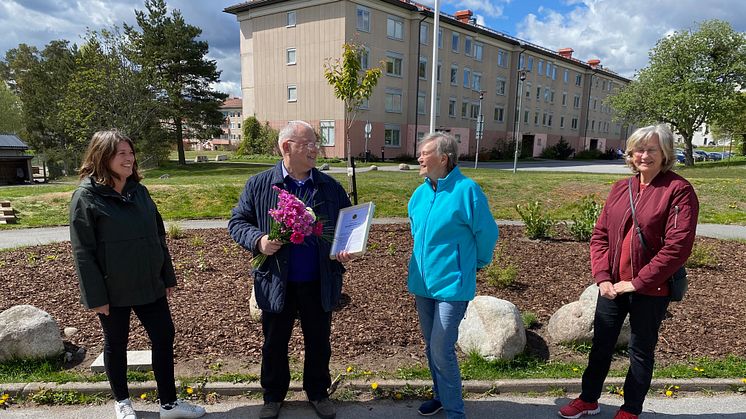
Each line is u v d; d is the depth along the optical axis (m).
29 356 3.56
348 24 32.53
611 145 68.19
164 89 27.50
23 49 54.81
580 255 6.84
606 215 3.03
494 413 3.19
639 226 2.77
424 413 3.14
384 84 36.03
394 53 36.38
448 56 40.59
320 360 3.13
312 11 33.81
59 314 4.48
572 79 57.31
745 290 5.42
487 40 44.47
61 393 3.26
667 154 2.71
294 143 2.86
